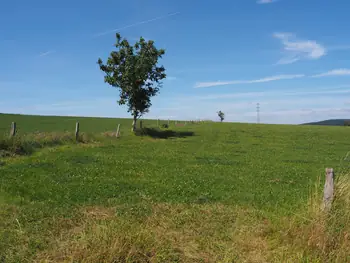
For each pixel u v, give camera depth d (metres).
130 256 6.88
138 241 7.25
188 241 8.16
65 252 7.12
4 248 7.44
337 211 8.09
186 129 56.75
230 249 7.83
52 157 20.06
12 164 17.08
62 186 13.15
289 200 12.47
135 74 40.34
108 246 7.01
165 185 14.27
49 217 9.52
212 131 53.53
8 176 14.17
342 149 34.50
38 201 11.23
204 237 8.43
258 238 8.54
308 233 7.95
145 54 40.88
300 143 39.94
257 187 14.77
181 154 25.48
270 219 9.70
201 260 7.28
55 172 15.69
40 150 22.47
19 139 21.34
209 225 9.28
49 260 6.92
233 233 8.77
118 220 8.70
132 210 10.33
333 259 7.29
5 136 20.97
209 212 10.50
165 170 17.91
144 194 12.54
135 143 32.34
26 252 7.30
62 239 7.93
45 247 7.56
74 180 14.34
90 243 7.14
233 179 16.42
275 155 27.58
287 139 44.84
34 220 9.27
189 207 11.15
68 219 9.30
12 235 8.10
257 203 12.03
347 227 7.81
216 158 24.05
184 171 17.95
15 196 11.59
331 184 8.28
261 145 36.25
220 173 17.89
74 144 27.28
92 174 15.76
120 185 13.82
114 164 18.97
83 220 9.23
